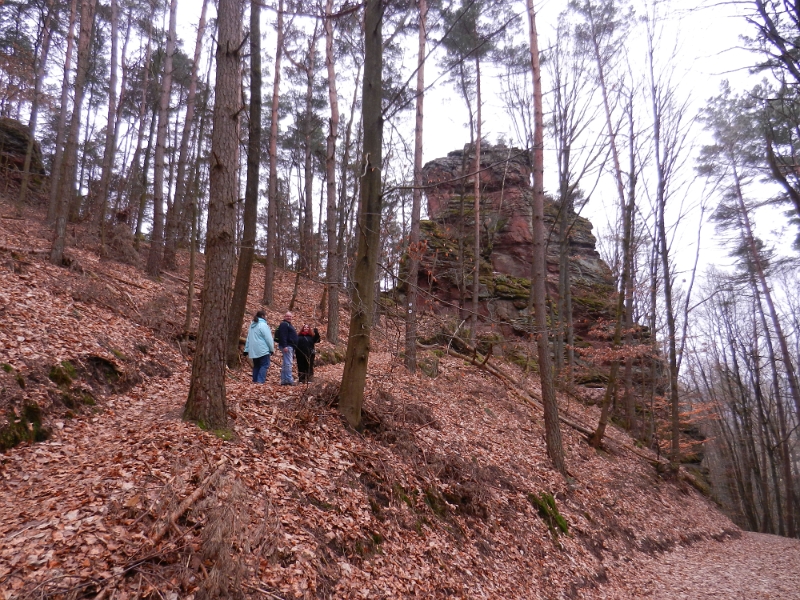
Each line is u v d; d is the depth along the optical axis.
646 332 24.08
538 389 18.25
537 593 7.21
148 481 5.11
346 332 18.14
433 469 8.27
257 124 10.06
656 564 10.57
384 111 7.58
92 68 26.50
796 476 31.03
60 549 4.02
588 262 27.42
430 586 5.84
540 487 10.44
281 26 17.88
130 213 20.95
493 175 26.56
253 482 5.60
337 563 5.20
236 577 4.08
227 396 7.96
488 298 22.61
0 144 22.64
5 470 5.47
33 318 8.36
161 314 11.79
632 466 16.17
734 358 29.44
